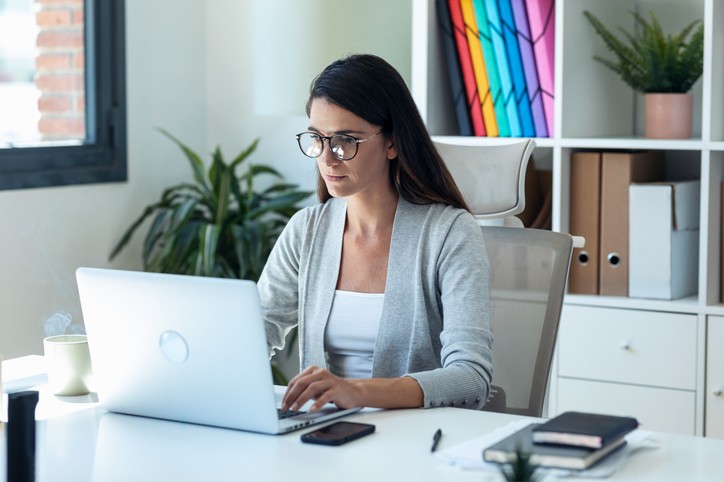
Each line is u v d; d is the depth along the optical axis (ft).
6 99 10.89
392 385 5.38
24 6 10.97
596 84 9.99
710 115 8.89
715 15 8.84
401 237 6.28
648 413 9.35
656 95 9.39
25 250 10.46
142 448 4.79
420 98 9.92
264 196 11.78
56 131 11.27
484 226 7.00
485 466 4.36
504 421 5.14
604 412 9.54
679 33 10.12
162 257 10.98
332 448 4.71
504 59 9.75
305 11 9.45
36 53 11.09
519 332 6.63
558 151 9.52
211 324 4.88
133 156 11.67
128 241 11.54
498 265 6.80
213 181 11.43
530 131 9.78
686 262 9.54
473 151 7.27
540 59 9.62
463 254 6.08
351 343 6.33
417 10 9.84
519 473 3.68
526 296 6.67
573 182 9.67
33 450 3.97
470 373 5.57
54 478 4.37
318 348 6.40
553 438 4.42
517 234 6.83
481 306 5.92
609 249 9.55
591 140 9.38
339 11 9.40
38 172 10.54
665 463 4.44
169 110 12.10
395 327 6.20
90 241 11.19
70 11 11.25
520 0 9.62
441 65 10.13
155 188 11.98
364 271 6.36
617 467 4.35
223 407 5.02
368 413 5.32
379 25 9.52
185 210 10.96
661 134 9.39
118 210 11.52
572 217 9.71
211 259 10.57
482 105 9.93
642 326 9.31
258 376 4.85
